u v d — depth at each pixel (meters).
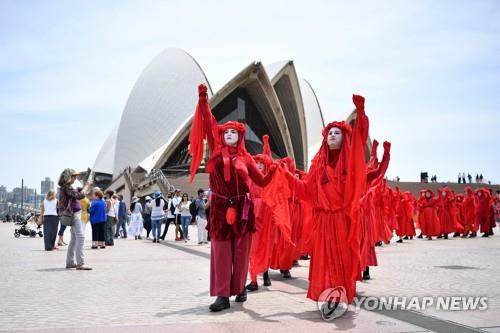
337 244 5.80
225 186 6.11
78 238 9.53
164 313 5.53
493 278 8.48
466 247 15.88
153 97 58.22
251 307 5.99
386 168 6.96
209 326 4.89
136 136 58.22
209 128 6.24
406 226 19.05
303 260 12.16
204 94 6.24
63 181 9.54
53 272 9.09
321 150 6.17
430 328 4.83
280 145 55.69
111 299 6.38
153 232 18.44
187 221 18.67
